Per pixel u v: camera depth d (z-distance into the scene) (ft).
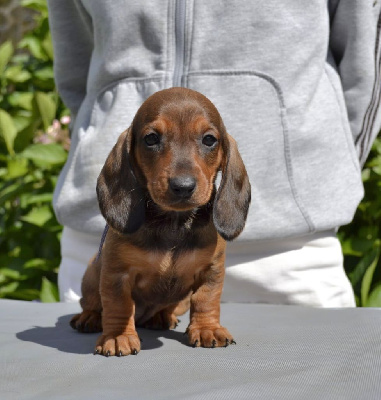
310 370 1.93
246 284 3.06
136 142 2.20
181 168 2.06
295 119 2.98
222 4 3.00
